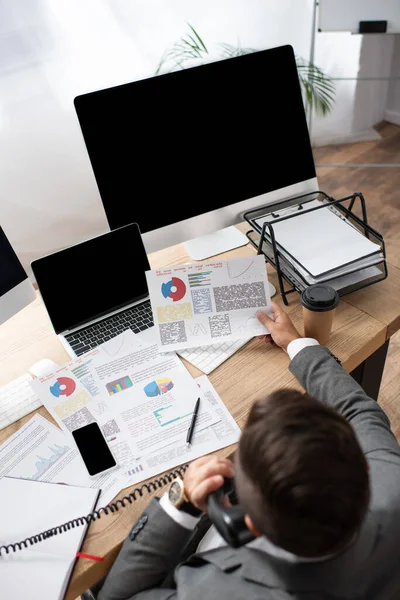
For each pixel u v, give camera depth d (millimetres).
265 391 1157
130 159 1350
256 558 699
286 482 547
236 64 1354
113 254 1333
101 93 1269
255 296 1280
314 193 1562
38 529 961
